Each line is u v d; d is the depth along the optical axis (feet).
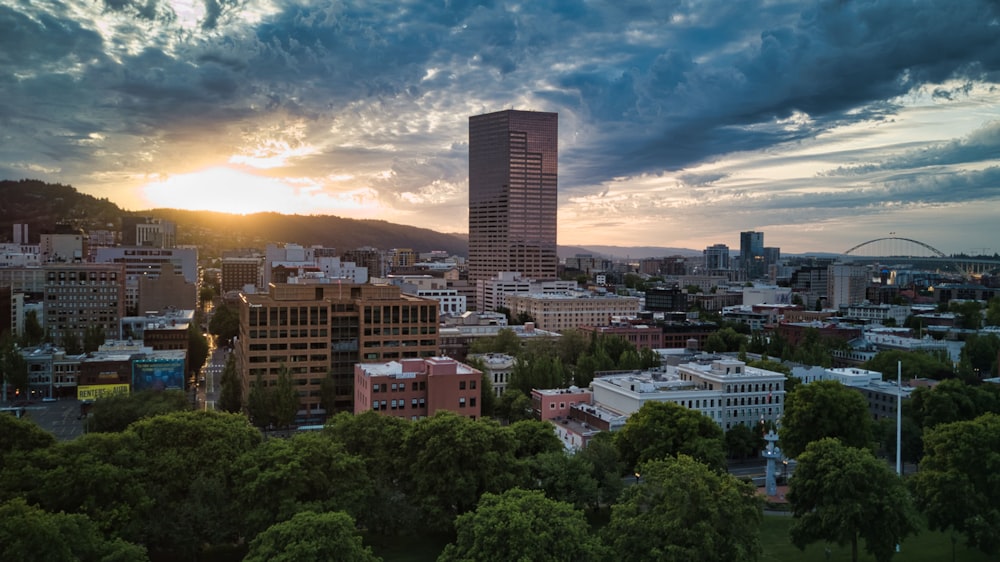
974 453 453.99
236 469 442.50
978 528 418.10
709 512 362.12
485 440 469.98
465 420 488.85
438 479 460.55
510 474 469.16
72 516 339.57
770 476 580.71
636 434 561.84
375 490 459.73
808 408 592.19
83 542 336.90
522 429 551.59
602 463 507.30
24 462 418.72
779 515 532.32
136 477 432.66
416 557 447.83
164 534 404.98
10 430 469.16
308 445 442.91
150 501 407.85
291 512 400.88
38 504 371.35
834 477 414.00
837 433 595.88
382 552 457.27
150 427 481.05
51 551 318.45
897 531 402.93
